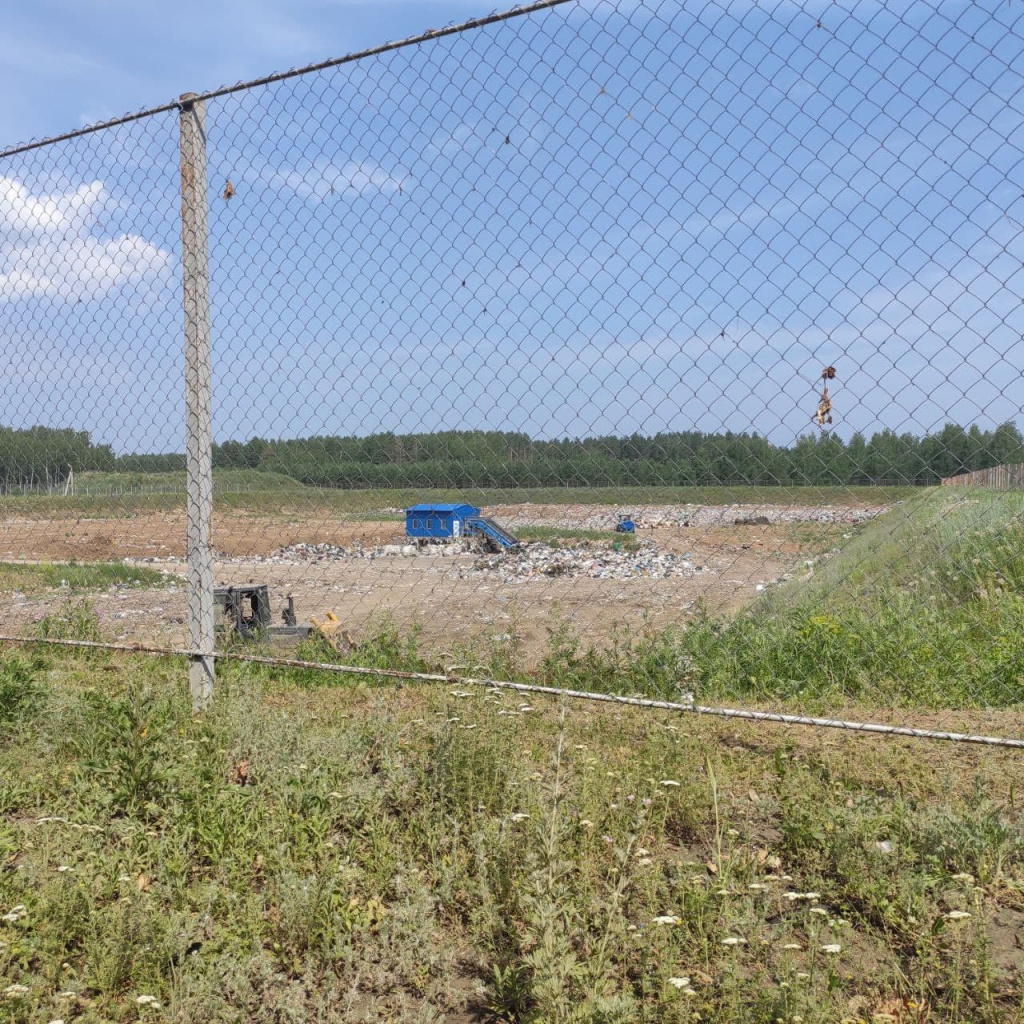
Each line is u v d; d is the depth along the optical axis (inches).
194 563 221.9
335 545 1007.6
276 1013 105.2
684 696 228.1
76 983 105.7
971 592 311.0
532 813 133.6
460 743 157.2
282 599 593.9
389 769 158.7
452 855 134.8
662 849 139.8
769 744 182.2
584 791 143.3
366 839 143.3
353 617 495.8
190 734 186.1
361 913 123.2
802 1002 92.5
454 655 252.4
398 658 276.8
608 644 365.1
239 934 117.2
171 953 112.0
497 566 807.1
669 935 109.8
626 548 891.4
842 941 112.1
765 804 148.3
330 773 157.9
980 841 125.9
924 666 238.8
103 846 142.6
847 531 772.6
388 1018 104.1
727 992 99.3
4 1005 101.7
